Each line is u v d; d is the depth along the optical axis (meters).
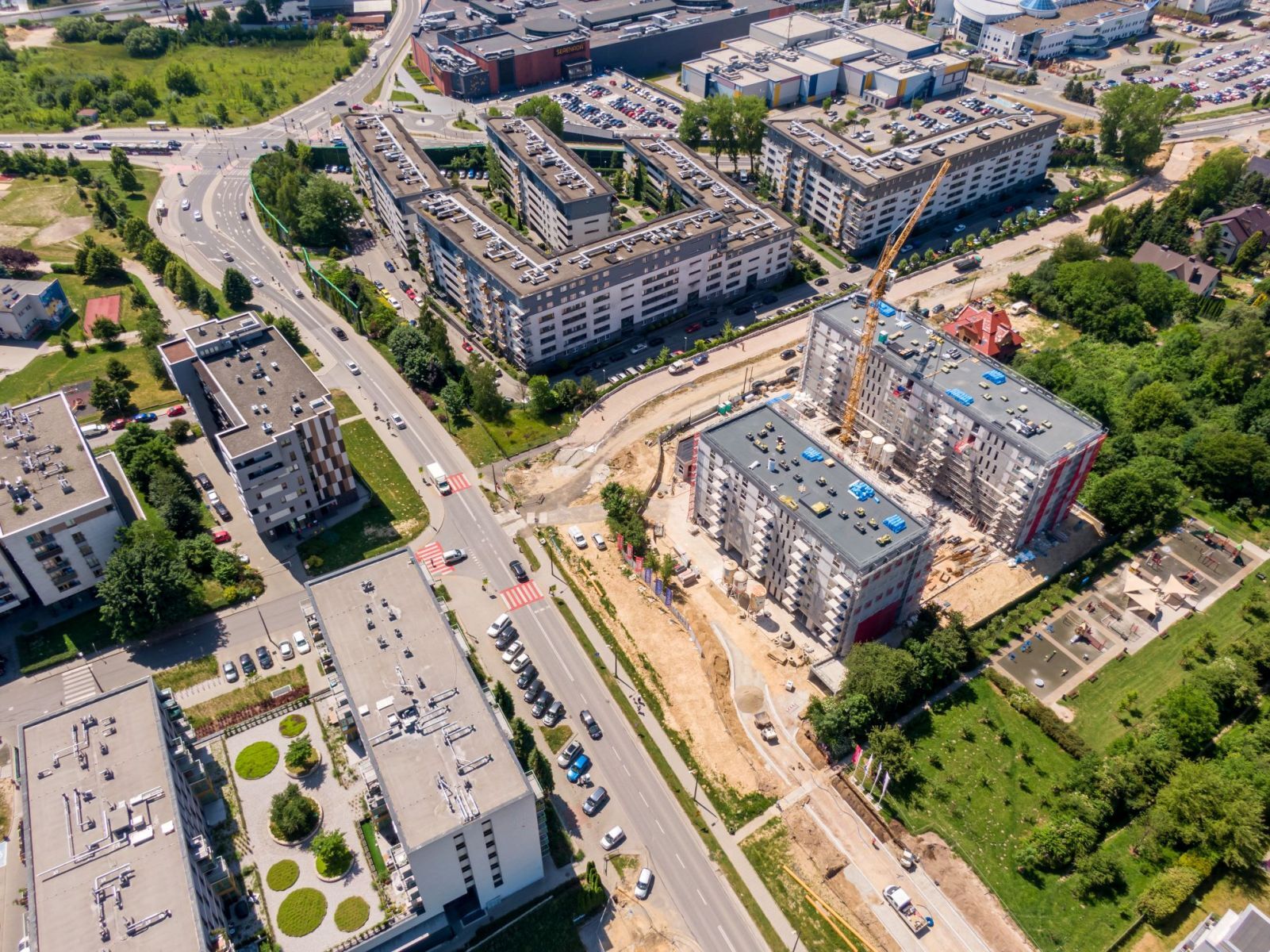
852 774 155.38
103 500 176.25
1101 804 146.12
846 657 169.12
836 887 140.62
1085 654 176.75
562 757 157.75
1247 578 192.00
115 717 138.00
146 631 175.12
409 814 122.06
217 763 154.50
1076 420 190.12
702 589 190.00
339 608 151.88
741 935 135.38
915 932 134.88
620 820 149.88
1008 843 146.00
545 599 187.88
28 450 187.75
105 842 122.06
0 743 158.75
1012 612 182.38
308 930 132.75
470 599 187.38
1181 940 134.12
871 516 169.50
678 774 156.62
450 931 134.38
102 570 184.25
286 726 160.38
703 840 147.00
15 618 182.00
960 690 169.50
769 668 173.75
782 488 175.75
